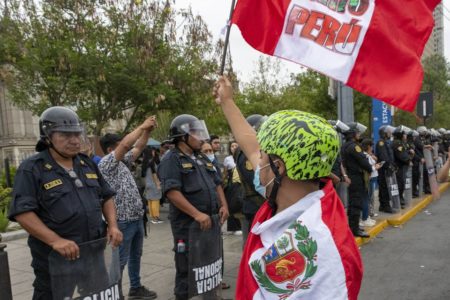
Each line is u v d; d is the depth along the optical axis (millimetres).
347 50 2859
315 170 1357
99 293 2744
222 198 4250
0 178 12664
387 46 2781
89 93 11891
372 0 2809
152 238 7449
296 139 1352
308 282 1300
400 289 4840
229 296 4500
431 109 15609
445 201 11664
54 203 2637
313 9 2920
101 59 10688
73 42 10797
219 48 12352
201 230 3633
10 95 12969
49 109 2770
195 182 3770
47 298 2701
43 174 2658
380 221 8406
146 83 11500
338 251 1294
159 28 11602
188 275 3682
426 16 2766
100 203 2938
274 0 2957
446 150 16203
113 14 11180
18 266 5754
